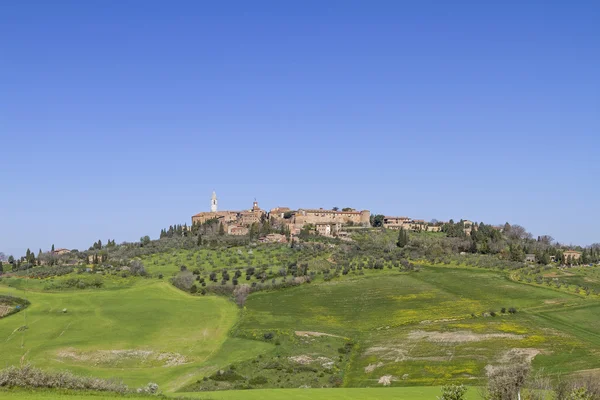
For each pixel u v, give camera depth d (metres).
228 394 80.12
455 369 108.81
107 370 113.44
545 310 165.00
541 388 55.84
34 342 130.62
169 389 101.38
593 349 119.06
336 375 112.31
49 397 61.06
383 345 131.75
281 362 120.00
